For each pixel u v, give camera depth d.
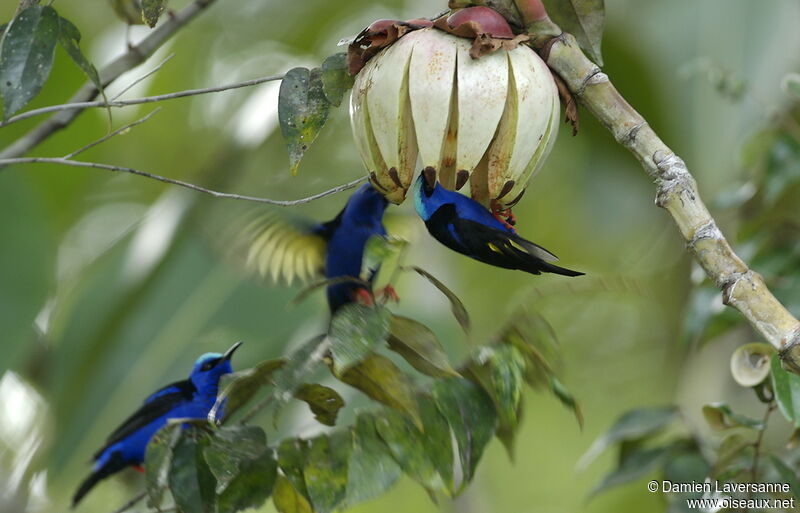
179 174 16.30
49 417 11.11
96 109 13.55
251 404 9.86
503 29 5.84
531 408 18.03
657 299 15.65
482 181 6.51
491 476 18.02
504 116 5.82
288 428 9.93
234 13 16.86
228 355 9.26
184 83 16.58
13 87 5.86
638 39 12.09
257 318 11.30
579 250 17.27
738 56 11.48
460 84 5.70
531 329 6.39
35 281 9.93
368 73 5.95
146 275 11.51
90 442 10.84
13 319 9.74
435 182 5.72
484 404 6.34
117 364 11.16
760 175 9.34
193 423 6.07
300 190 14.94
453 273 13.95
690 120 11.39
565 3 6.19
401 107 5.80
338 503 6.05
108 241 15.84
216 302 11.41
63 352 11.32
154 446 6.00
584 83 5.93
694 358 11.36
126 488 11.68
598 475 17.88
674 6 12.16
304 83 6.18
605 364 17.72
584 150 15.11
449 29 5.82
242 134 12.36
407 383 5.94
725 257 5.60
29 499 11.02
